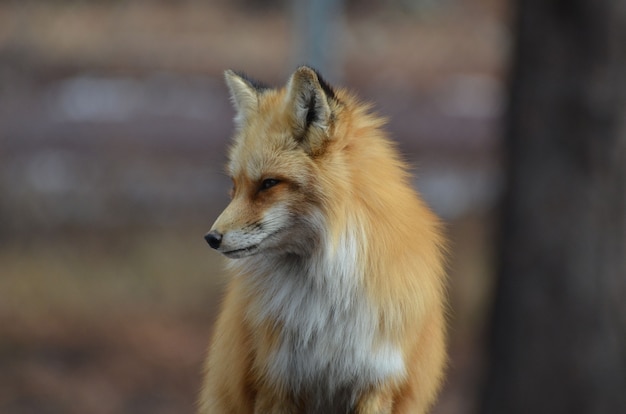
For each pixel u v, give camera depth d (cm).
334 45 2638
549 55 839
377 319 672
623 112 827
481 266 1855
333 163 668
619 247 836
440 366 736
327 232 665
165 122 3117
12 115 2731
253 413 711
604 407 852
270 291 689
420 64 4178
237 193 682
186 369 1609
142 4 4516
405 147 2928
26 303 1791
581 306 842
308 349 690
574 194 836
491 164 2677
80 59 3600
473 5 5056
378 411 682
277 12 4869
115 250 2016
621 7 819
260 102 712
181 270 1950
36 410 1454
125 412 1468
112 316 1780
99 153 2592
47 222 2091
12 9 2472
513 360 870
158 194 2342
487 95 3766
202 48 4134
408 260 676
